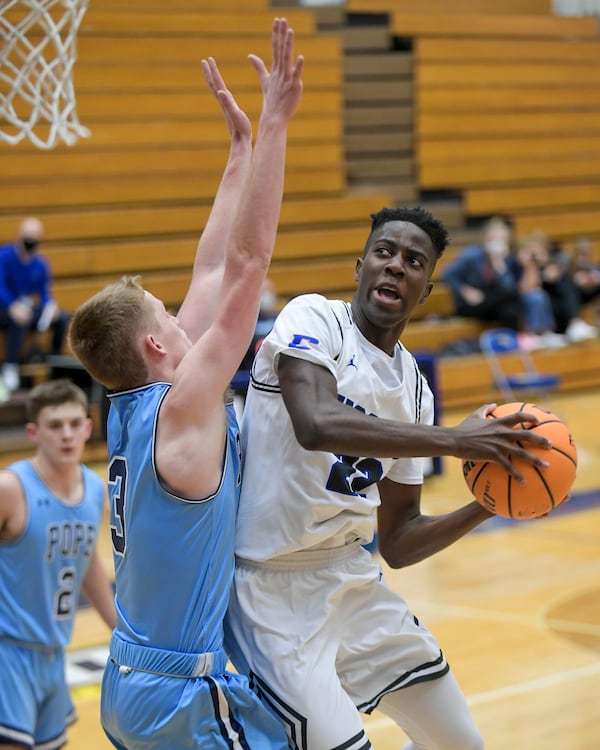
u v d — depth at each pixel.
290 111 3.51
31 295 14.19
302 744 3.69
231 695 3.54
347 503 3.81
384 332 3.92
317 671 3.73
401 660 4.05
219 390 3.47
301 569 3.85
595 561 10.12
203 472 3.46
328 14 20.17
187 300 4.12
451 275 18.05
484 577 9.68
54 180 16.42
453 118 20.66
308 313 3.77
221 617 3.58
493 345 16.41
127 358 3.60
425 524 4.20
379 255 3.87
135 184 17.09
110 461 3.68
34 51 5.54
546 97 21.69
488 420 3.49
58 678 5.29
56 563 5.25
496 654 7.71
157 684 3.49
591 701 6.82
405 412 3.98
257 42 18.42
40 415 5.28
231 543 3.62
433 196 20.53
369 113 20.03
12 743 5.03
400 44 20.83
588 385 19.22
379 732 6.45
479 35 21.28
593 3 23.61
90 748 6.26
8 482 5.17
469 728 4.18
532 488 3.51
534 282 17.83
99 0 17.53
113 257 16.38
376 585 4.04
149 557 3.50
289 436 3.77
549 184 21.58
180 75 17.55
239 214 3.46
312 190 18.95
